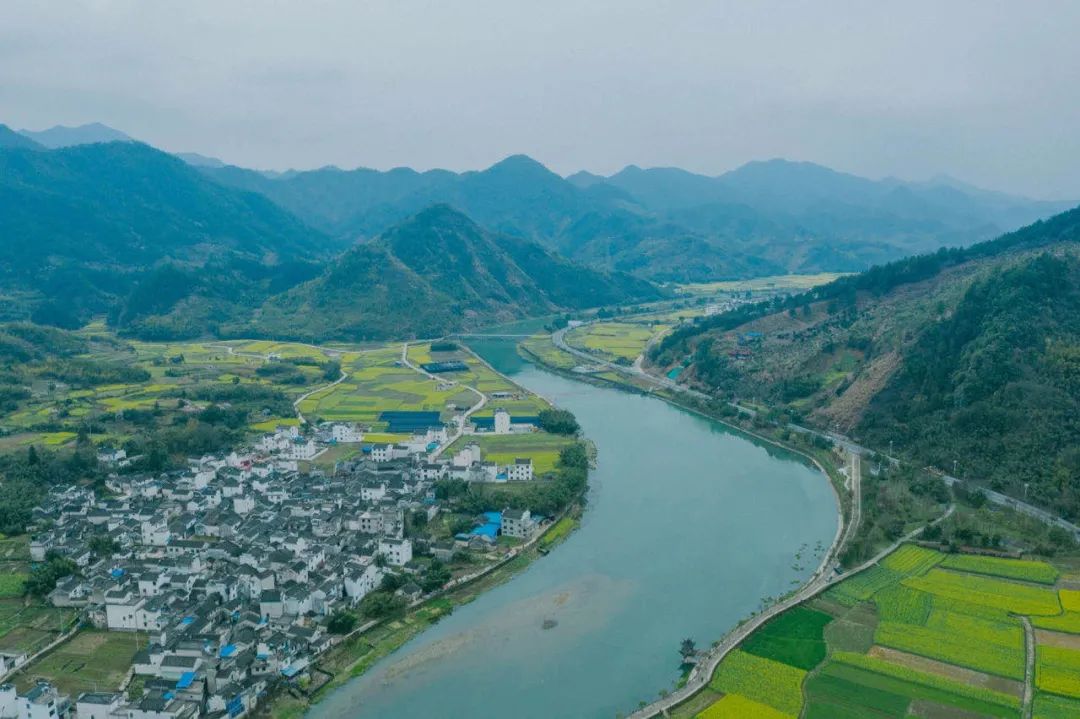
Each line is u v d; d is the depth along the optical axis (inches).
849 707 6215.6
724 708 6215.6
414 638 7539.4
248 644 7007.9
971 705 6225.4
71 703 6225.4
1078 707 6166.3
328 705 6456.7
